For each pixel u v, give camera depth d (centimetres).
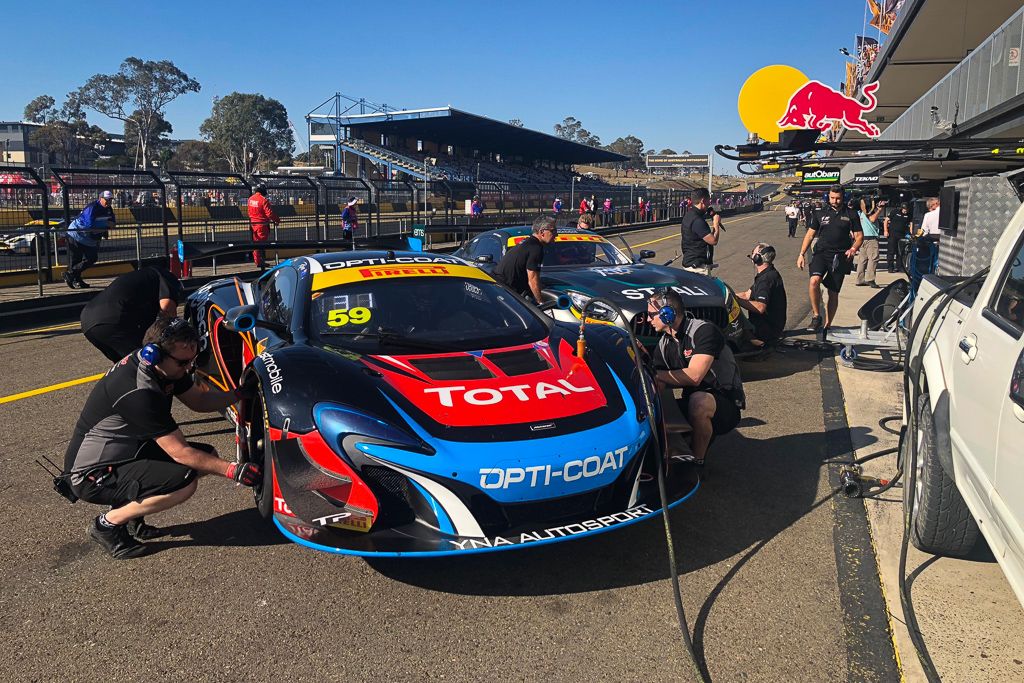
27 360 791
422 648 284
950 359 328
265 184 1830
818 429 542
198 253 609
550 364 373
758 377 695
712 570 342
